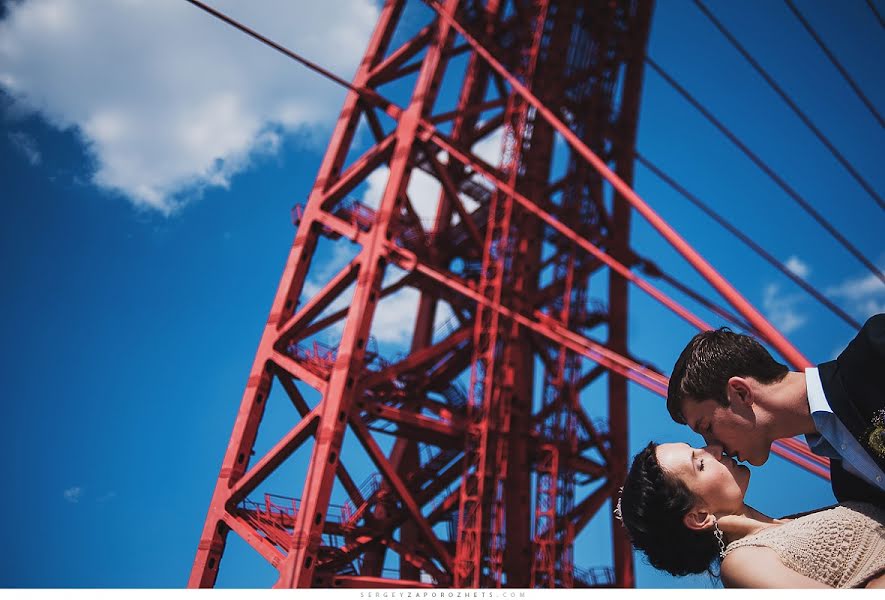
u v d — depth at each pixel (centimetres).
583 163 5703
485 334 4694
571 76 5850
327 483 3747
